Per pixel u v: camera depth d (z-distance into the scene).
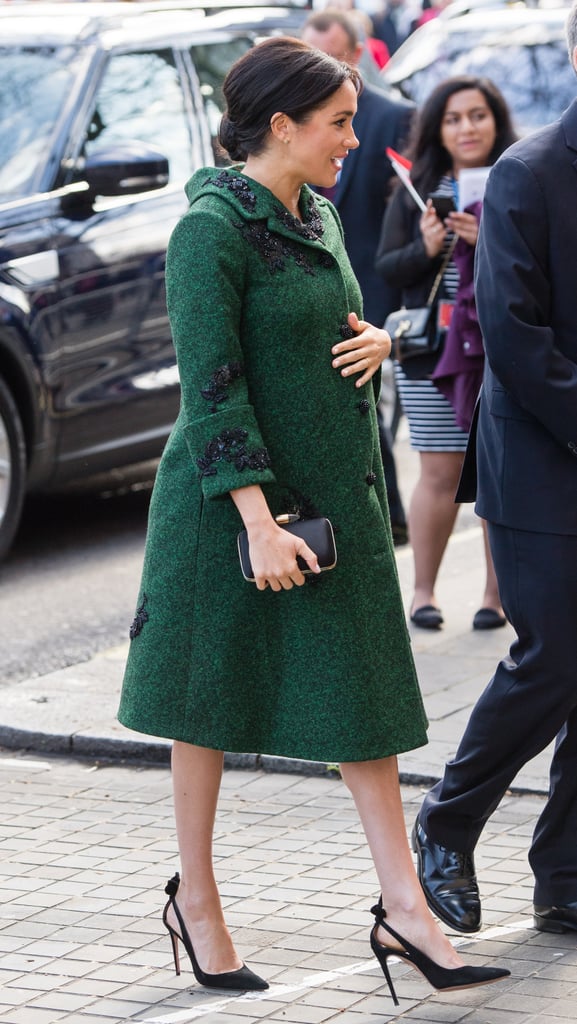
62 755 12.30
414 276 13.95
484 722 8.61
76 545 18.44
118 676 13.62
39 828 10.75
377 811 8.10
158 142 17.78
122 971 8.54
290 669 7.94
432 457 14.20
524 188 8.21
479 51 22.11
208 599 7.94
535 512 8.37
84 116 17.19
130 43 17.95
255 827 10.61
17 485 16.58
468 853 8.91
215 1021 7.93
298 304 7.73
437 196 13.62
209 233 7.62
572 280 8.27
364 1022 7.88
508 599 8.53
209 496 7.65
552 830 8.83
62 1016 8.04
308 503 7.87
